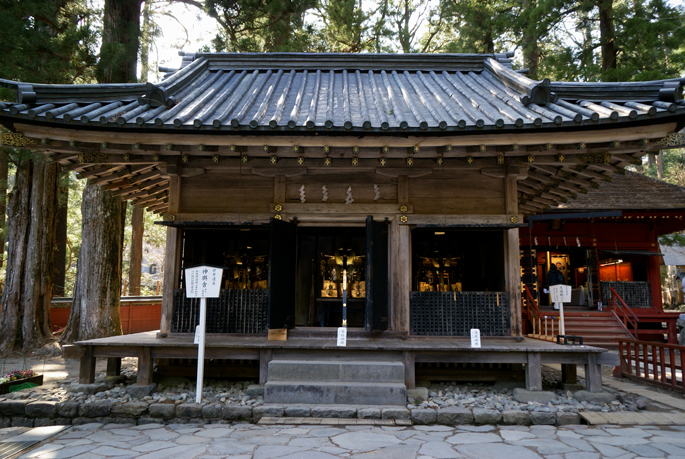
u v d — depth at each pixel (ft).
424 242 34.55
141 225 75.51
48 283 44.78
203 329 19.53
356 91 27.09
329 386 18.57
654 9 47.96
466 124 18.40
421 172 22.90
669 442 14.99
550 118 18.72
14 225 44.27
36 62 32.37
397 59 31.91
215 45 49.96
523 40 57.77
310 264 31.81
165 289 22.66
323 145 19.97
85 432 16.70
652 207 51.13
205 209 23.47
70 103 19.71
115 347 20.93
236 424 17.48
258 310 22.43
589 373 19.99
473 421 17.44
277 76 29.86
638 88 19.90
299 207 23.12
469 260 31.48
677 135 19.07
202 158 23.06
